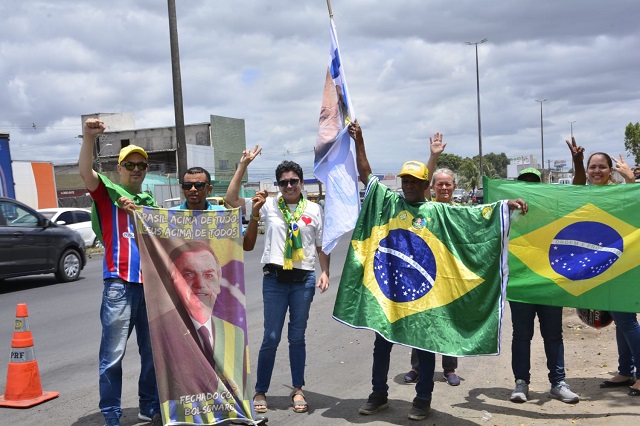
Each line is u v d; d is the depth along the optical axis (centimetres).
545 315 552
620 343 573
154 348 455
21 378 568
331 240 528
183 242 471
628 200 534
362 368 666
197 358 463
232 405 471
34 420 525
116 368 463
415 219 509
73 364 718
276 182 545
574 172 606
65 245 1431
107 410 460
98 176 468
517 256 550
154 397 506
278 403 553
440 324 491
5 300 1197
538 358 689
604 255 535
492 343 475
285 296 530
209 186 514
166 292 462
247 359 484
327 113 561
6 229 1277
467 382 607
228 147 6444
